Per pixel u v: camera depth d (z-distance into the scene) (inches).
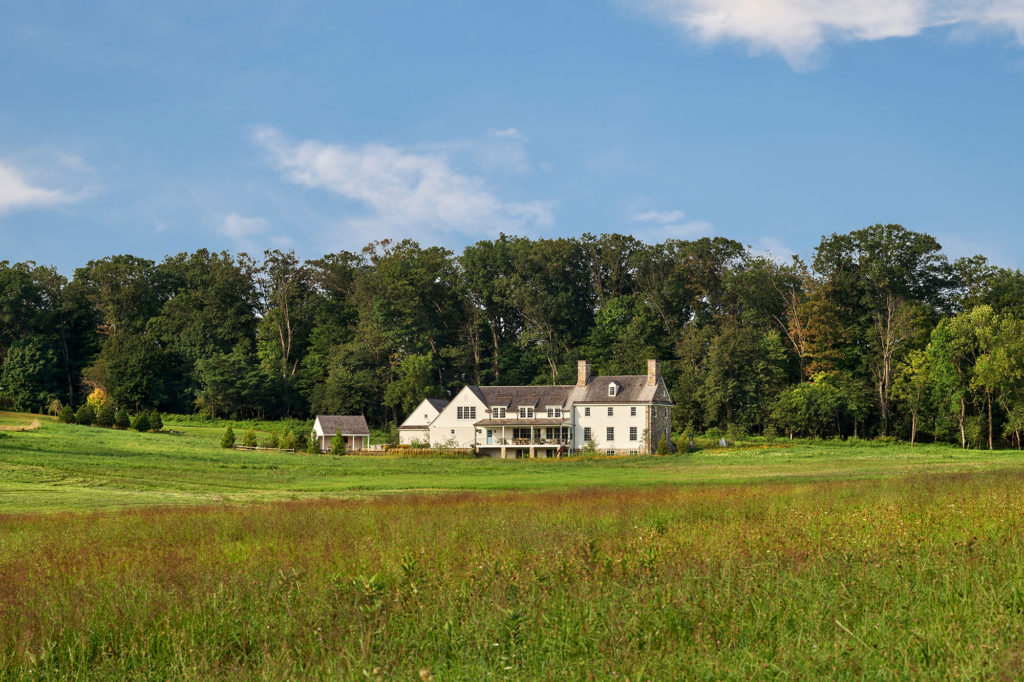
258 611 398.3
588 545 524.7
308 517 885.8
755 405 3969.0
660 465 2652.6
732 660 307.9
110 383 4303.6
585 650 327.9
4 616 405.1
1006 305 3909.9
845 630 327.6
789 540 546.9
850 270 4333.2
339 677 310.2
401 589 419.5
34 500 1355.8
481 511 896.3
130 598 427.2
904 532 557.0
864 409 3826.3
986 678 285.7
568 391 3821.4
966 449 3380.9
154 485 1713.8
